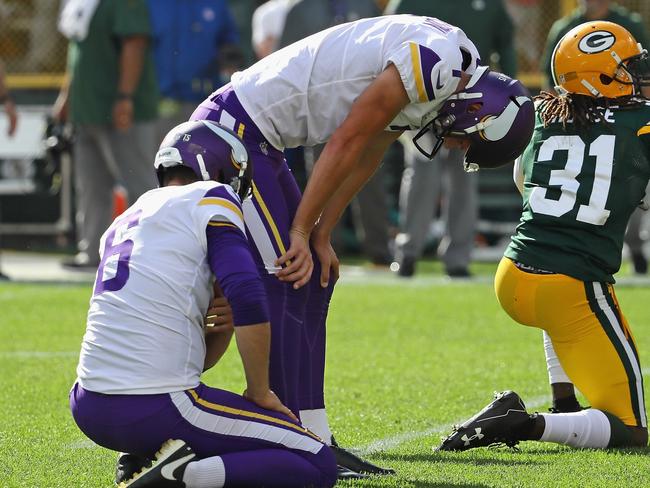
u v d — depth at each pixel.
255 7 55.47
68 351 26.89
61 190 53.78
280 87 15.93
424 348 27.48
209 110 16.23
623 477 15.22
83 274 42.75
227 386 22.56
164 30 41.72
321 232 16.41
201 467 13.63
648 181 17.94
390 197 54.72
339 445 17.70
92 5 39.00
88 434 14.11
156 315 13.80
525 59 58.75
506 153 16.00
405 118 15.85
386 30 15.66
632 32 39.28
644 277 42.75
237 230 14.03
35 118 51.53
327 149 15.43
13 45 59.03
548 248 17.44
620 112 17.72
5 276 40.91
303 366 16.25
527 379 23.59
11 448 17.27
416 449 17.39
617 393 17.39
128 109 38.81
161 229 14.05
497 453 17.06
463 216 41.66
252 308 13.56
